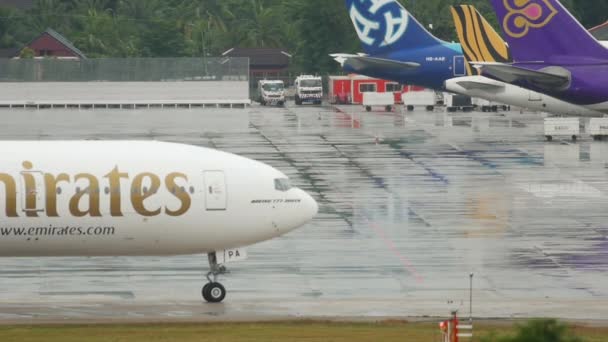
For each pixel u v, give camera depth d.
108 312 145.75
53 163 150.25
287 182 157.38
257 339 126.56
